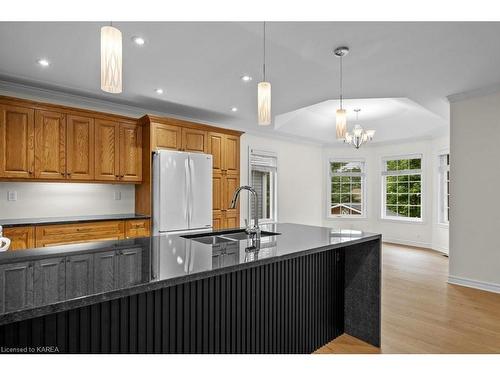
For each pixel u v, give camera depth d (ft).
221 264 4.57
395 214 22.43
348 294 8.31
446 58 8.87
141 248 5.68
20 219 11.20
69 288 3.51
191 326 5.11
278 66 9.58
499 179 11.19
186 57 8.92
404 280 12.73
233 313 5.74
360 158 23.75
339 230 8.53
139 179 13.35
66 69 9.73
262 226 9.42
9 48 8.27
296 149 22.20
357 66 9.53
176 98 12.92
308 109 18.34
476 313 9.30
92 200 13.05
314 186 23.58
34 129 10.66
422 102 13.37
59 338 3.83
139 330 4.50
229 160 15.94
